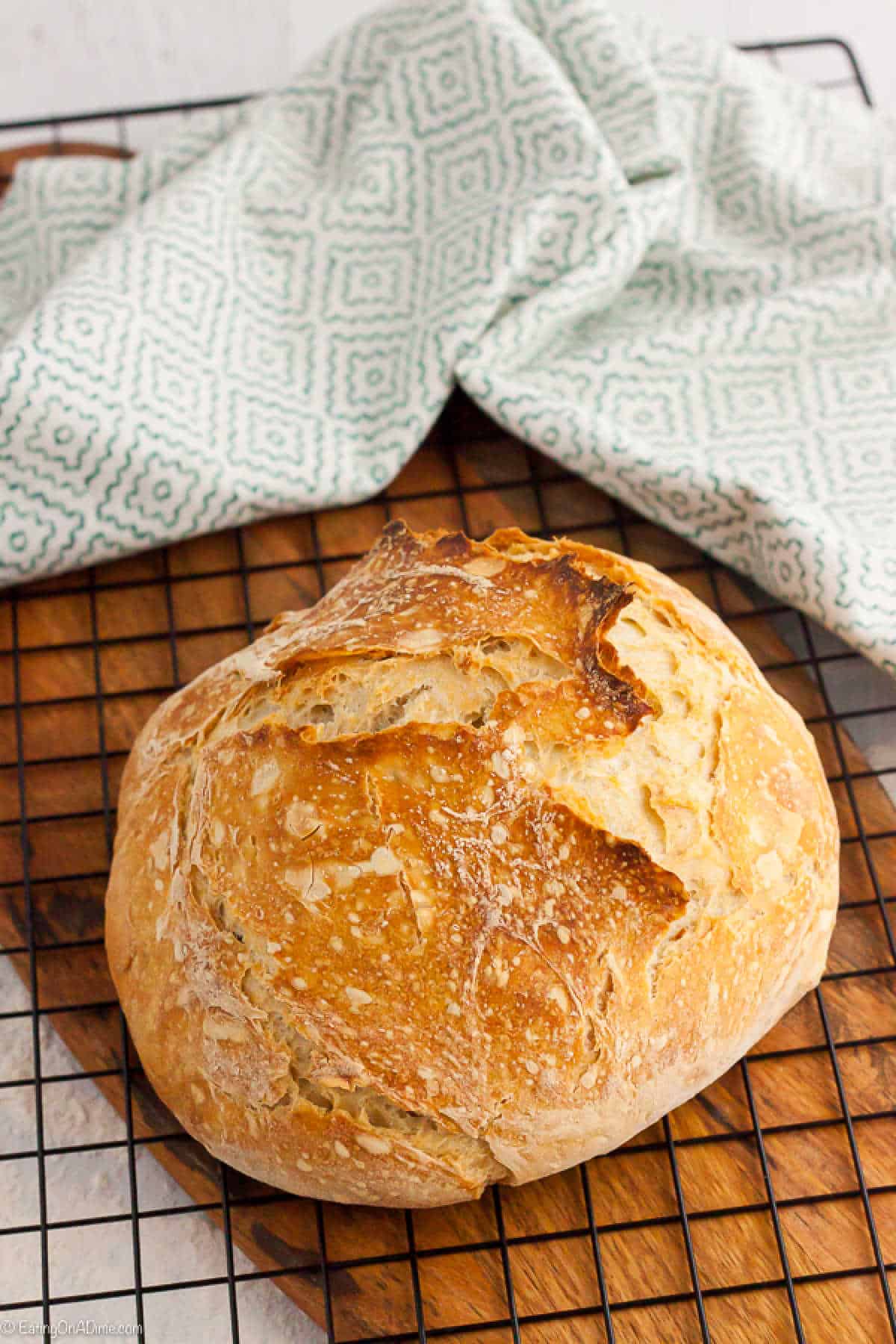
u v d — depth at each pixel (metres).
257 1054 0.59
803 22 0.85
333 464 0.72
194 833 0.61
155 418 0.71
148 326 0.72
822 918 0.62
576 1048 0.58
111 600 0.73
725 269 0.74
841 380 0.73
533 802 0.59
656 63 0.77
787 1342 0.62
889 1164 0.64
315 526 0.73
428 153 0.76
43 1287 0.61
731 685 0.62
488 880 0.58
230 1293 0.61
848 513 0.70
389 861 0.58
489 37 0.75
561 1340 0.62
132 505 0.71
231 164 0.75
